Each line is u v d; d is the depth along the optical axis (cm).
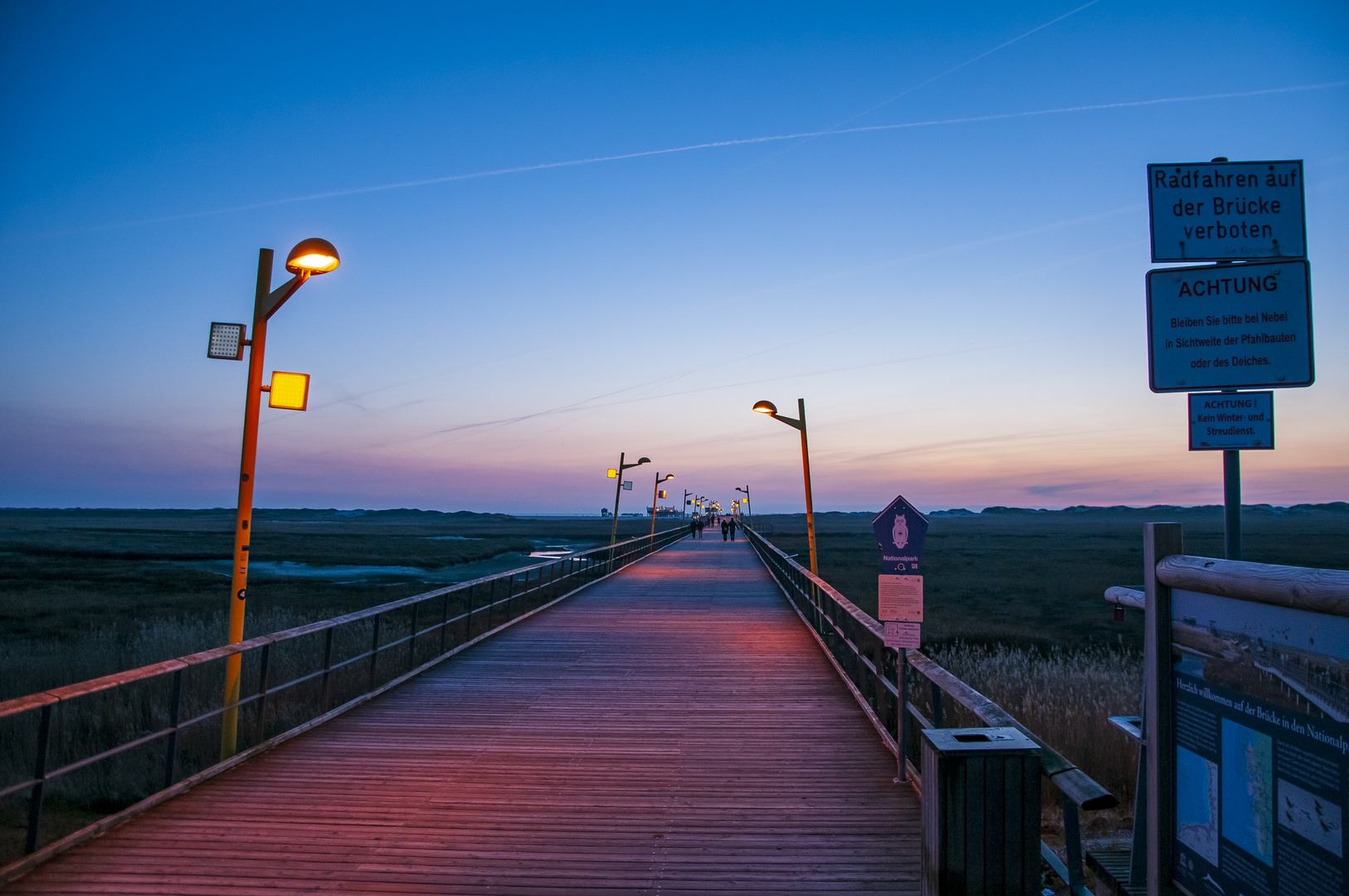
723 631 1339
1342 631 217
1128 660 1575
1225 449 380
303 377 696
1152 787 303
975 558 5772
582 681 941
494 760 641
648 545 3844
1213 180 393
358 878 432
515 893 419
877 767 627
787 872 447
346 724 748
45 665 1281
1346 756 214
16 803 722
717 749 673
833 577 3909
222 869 439
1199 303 383
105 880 424
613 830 503
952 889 304
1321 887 223
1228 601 267
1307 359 370
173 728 561
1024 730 341
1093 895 430
